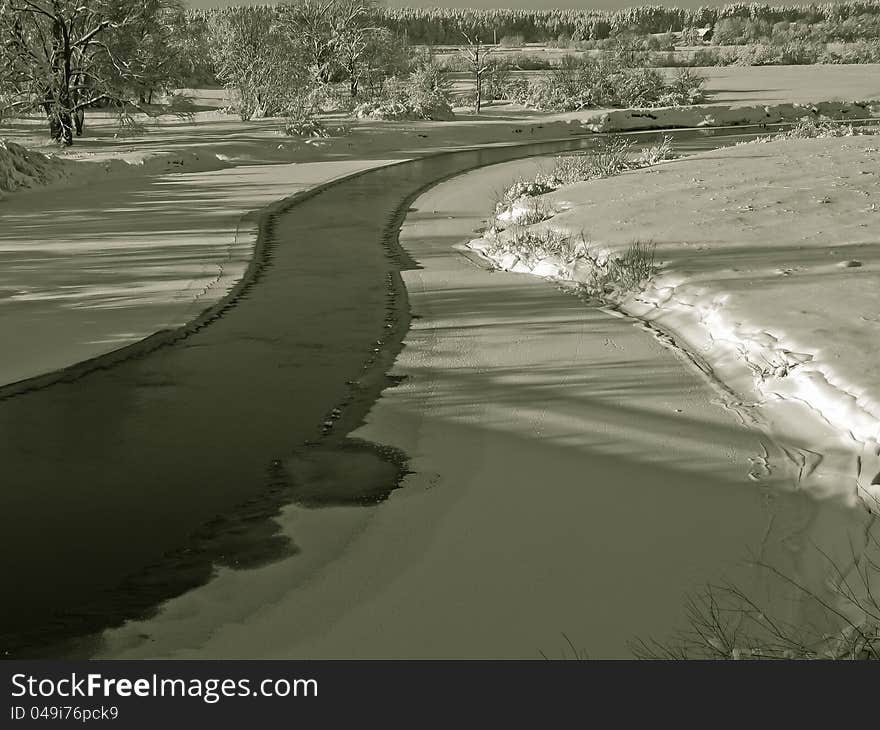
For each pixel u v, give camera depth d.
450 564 5.39
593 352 9.28
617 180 18.89
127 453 7.11
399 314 11.12
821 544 5.31
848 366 7.45
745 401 7.70
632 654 4.45
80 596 5.21
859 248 11.46
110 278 13.27
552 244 13.49
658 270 11.45
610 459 6.72
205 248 15.49
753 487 6.16
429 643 4.65
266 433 7.47
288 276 13.30
